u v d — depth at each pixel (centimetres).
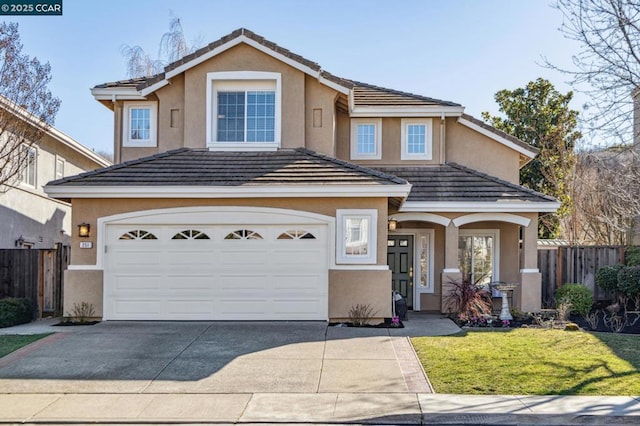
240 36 1560
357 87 2014
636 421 698
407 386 840
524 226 1581
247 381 870
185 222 1351
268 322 1325
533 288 1574
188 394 815
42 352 1041
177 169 1417
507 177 1831
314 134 1598
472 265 1764
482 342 1120
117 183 1329
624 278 1570
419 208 1550
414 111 1781
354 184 1316
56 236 2312
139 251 1353
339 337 1164
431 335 1196
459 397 787
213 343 1106
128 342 1116
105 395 812
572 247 1789
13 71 1574
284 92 1574
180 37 2755
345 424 709
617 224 2025
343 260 1338
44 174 2167
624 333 1256
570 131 2709
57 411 750
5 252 1523
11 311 1341
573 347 1073
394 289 1755
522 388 821
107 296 1346
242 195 1324
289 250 1345
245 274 1345
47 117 1680
